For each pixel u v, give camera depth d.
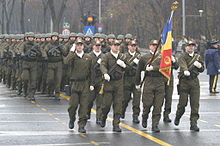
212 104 41.94
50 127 30.45
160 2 151.75
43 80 48.66
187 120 33.50
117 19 195.00
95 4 186.50
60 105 41.19
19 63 47.47
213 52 49.75
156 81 29.16
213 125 31.44
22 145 25.27
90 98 32.41
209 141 26.22
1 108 39.19
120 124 31.69
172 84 32.75
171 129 29.94
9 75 54.81
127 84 32.53
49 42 44.41
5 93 50.06
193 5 150.38
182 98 30.00
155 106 29.12
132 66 32.38
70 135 27.92
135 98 32.25
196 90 29.61
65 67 49.25
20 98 46.06
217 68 49.72
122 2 173.12
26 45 44.12
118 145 25.22
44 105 41.16
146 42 188.00
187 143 25.69
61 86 50.84
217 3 141.12
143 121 30.20
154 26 165.88
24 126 30.80
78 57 28.62
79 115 28.84
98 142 25.98
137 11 168.12
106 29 184.25
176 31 147.25
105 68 28.98
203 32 132.75
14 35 52.44
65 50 44.16
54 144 25.52
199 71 29.80
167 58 28.69
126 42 39.09
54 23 109.69
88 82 28.88
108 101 29.31
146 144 25.41
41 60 48.34
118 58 29.27
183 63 29.55
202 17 138.50
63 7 110.31
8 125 31.14
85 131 28.73
